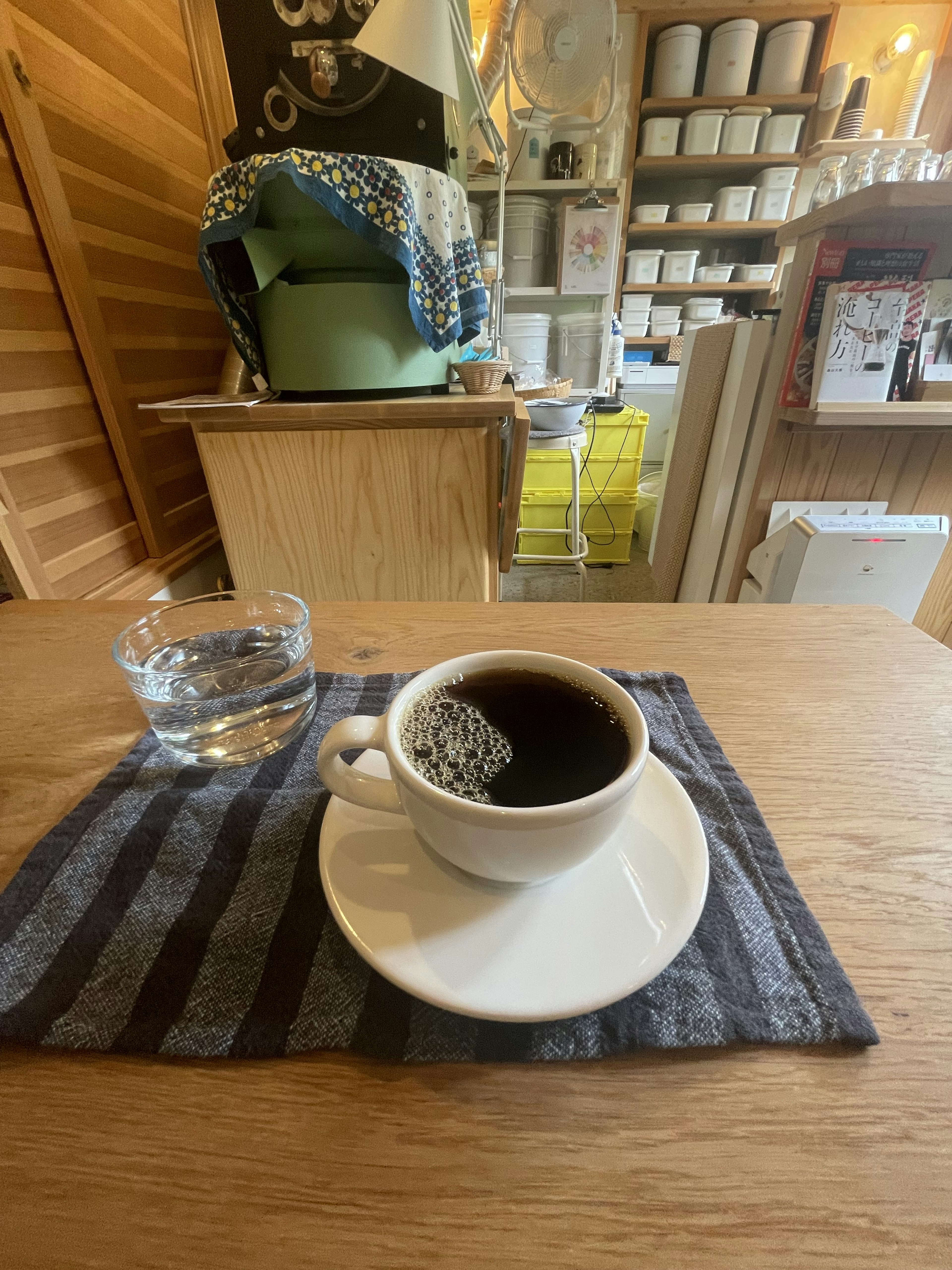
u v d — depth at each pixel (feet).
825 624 1.69
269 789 1.09
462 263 2.89
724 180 7.02
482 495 3.08
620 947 0.74
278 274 2.71
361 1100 0.68
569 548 6.88
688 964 0.79
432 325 2.73
